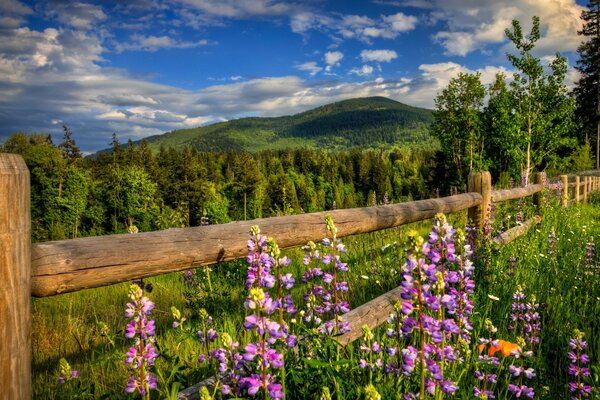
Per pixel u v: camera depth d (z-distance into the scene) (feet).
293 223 10.52
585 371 9.95
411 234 6.40
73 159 269.23
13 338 5.56
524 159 108.58
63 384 11.37
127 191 226.17
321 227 11.25
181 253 7.87
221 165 589.32
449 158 161.48
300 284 17.85
